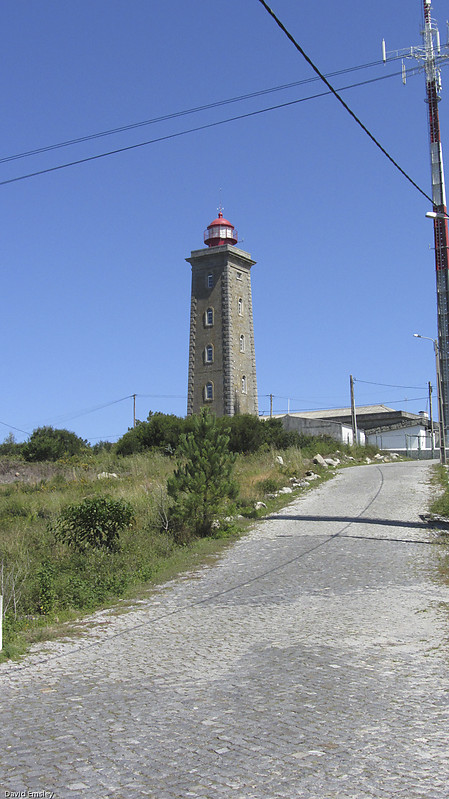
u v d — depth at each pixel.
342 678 8.51
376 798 5.40
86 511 19.12
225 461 22.31
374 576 15.01
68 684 8.62
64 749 6.45
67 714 7.44
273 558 17.55
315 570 15.85
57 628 11.80
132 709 7.55
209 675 8.79
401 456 57.47
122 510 19.84
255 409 69.12
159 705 7.66
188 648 10.17
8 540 19.97
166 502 22.25
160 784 5.69
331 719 7.09
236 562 17.39
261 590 14.13
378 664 9.08
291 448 45.72
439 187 22.36
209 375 66.56
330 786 5.61
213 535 21.28
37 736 6.80
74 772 5.95
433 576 14.84
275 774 5.84
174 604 13.28
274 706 7.52
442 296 23.16
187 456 22.27
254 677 8.62
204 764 6.06
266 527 22.56
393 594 13.32
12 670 9.36
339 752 6.26
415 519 22.59
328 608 12.37
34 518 26.61
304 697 7.80
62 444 58.81
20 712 7.55
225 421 51.31
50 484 38.34
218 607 12.84
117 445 56.19
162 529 21.05
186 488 21.48
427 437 80.31
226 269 66.75
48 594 13.63
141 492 28.06
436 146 22.75
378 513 24.08
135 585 15.28
